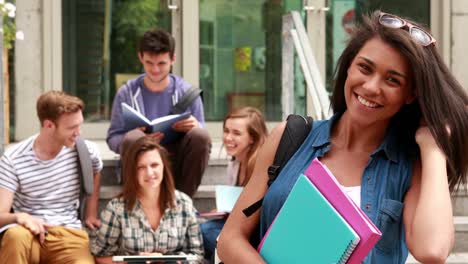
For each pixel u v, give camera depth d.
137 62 8.77
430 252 2.43
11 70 8.45
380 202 2.61
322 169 2.49
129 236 5.29
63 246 5.36
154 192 5.32
